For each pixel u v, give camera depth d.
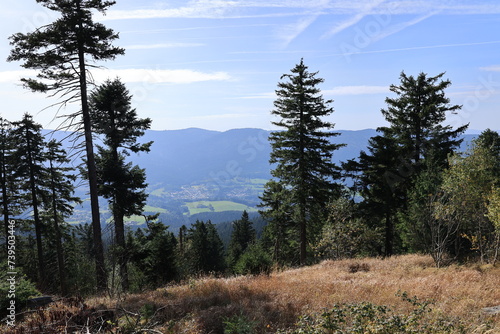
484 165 16.31
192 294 11.65
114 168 22.00
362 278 14.27
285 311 9.23
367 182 28.73
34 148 27.02
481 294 9.76
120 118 22.67
